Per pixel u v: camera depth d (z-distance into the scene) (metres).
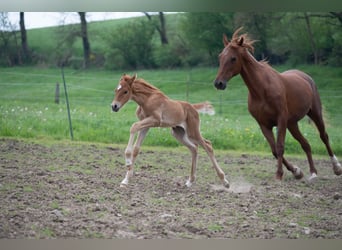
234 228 6.33
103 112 16.05
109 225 6.11
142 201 7.16
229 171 9.74
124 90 7.82
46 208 6.57
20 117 13.54
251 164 10.59
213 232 6.13
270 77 8.73
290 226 6.53
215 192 8.00
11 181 7.84
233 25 25.81
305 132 14.20
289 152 12.37
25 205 6.66
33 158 9.68
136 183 8.24
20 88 23.75
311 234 6.31
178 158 10.71
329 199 7.95
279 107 8.67
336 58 24.83
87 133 12.25
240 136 12.59
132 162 7.89
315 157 11.91
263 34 25.38
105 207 6.74
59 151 10.52
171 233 6.01
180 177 8.91
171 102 7.95
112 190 7.67
